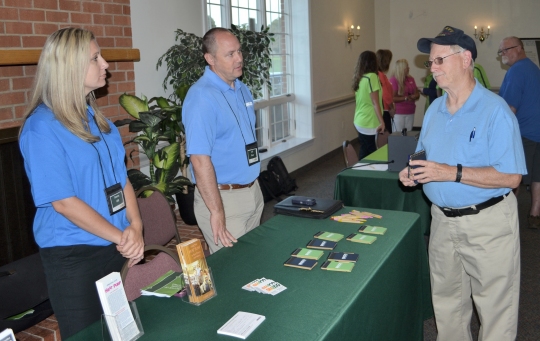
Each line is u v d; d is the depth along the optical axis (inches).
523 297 124.3
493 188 77.6
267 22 251.6
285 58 272.4
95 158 70.4
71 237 68.8
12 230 116.3
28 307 89.1
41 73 66.9
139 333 55.6
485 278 82.0
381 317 74.0
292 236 86.5
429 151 85.4
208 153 89.4
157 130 138.8
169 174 139.5
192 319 59.1
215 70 94.2
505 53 169.5
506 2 351.9
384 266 74.5
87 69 67.6
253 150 98.1
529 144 164.9
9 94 115.5
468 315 90.6
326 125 303.3
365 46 362.6
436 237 87.3
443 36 78.4
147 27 162.2
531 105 161.8
